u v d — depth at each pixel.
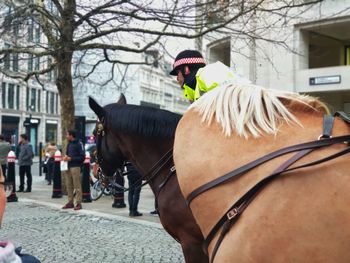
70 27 13.57
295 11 20.80
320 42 25.38
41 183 20.02
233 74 2.93
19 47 14.54
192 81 4.11
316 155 1.68
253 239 1.65
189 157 1.96
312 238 1.55
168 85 82.12
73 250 7.33
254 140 1.82
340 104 22.92
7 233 8.74
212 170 1.86
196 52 4.19
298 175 1.65
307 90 21.75
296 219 1.59
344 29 22.25
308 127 1.81
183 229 3.71
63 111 15.02
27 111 52.91
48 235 8.56
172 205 3.75
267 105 1.88
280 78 21.89
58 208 12.24
